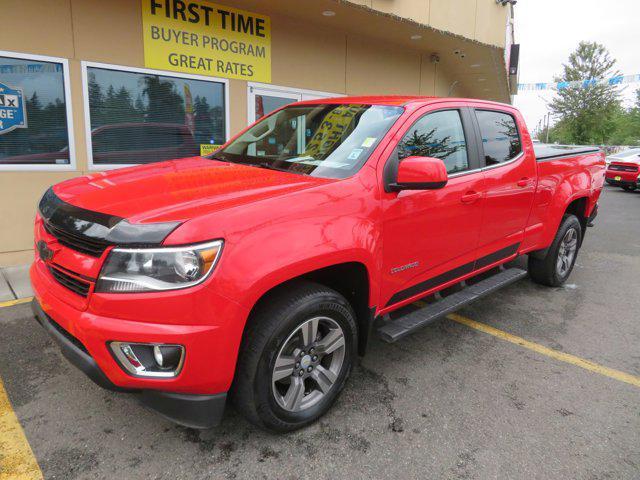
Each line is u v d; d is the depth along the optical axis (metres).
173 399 2.12
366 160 2.77
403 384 3.14
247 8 7.12
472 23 10.80
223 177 2.74
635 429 2.75
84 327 2.04
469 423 2.75
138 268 1.98
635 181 15.59
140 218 2.06
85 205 2.31
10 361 3.20
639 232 8.73
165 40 6.34
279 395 2.44
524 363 3.50
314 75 8.41
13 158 5.41
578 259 6.58
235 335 2.12
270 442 2.51
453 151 3.40
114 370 2.06
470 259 3.63
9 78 5.24
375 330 3.02
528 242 4.40
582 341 3.90
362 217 2.61
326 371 2.64
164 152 6.67
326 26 8.38
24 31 5.22
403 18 8.01
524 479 2.33
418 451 2.49
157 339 1.99
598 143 49.91
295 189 2.45
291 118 3.60
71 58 5.59
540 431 2.70
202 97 6.94
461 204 3.34
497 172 3.73
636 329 4.18
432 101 3.34
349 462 2.39
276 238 2.22
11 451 2.37
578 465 2.44
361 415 2.78
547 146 5.53
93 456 2.36
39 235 2.55
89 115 5.85
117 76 6.05
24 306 4.14
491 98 18.92
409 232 2.95
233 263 2.08
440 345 3.75
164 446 2.45
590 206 5.26
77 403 2.78
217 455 2.40
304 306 2.37
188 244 2.00
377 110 3.19
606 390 3.16
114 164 6.19
